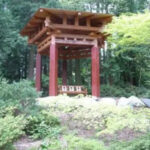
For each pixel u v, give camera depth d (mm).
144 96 19031
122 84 21953
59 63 24031
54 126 7496
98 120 8188
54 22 13914
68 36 13469
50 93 12898
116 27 7777
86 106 9320
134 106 10953
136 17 7090
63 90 14117
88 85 21828
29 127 7062
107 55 22188
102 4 25250
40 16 13133
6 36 17812
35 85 16812
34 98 8195
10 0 21422
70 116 8781
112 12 23734
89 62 23250
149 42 7676
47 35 13961
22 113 7406
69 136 6445
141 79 22703
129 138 6656
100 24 14430
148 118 7449
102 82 23797
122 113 8117
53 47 13125
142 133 7004
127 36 8023
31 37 16375
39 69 15789
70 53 17188
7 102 7348
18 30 20047
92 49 14023
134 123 6840
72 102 9703
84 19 13852
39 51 15711
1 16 17500
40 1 21859
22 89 7980
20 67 24250
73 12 12688
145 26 6887
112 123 7156
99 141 6336
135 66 22141
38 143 6266
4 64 21828
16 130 5195
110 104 9633
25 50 22719
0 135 4785
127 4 22344
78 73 19250
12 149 5320
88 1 25062
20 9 21156
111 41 9102
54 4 21234
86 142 5625
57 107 9547
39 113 7945
